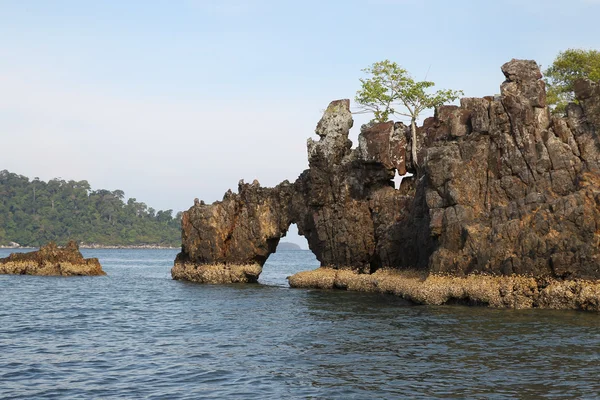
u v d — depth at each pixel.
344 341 35.94
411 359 30.98
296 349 34.28
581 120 50.00
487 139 52.56
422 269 58.03
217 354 33.56
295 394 25.95
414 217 60.25
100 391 26.77
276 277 103.62
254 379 28.28
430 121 68.06
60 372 29.94
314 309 50.25
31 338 39.19
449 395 25.20
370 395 25.53
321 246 72.94
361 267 68.44
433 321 41.12
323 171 71.62
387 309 48.94
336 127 73.19
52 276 98.00
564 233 44.75
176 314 50.09
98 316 49.75
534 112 51.22
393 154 68.19
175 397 25.86
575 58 75.19
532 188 49.62
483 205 51.53
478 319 41.25
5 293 69.06
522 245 46.12
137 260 196.75
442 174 52.47
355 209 68.56
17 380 28.52
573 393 25.05
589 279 43.66
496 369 28.69
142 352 34.47
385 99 76.38
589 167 47.91
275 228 79.19
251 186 81.38
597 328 37.41
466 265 48.94
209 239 82.56
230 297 62.09
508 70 52.72
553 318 40.78
